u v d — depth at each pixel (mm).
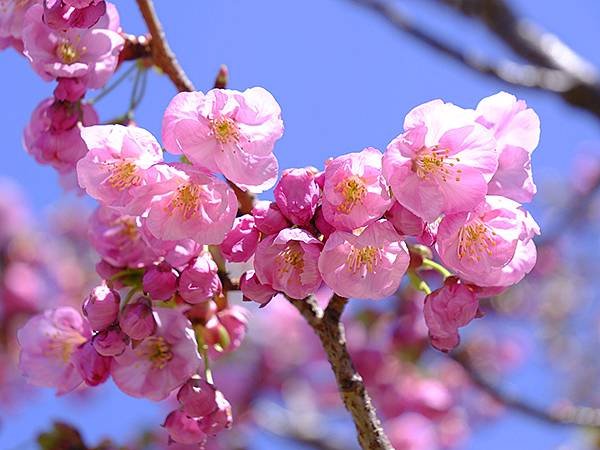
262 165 565
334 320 611
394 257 567
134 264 618
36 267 1523
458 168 555
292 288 562
